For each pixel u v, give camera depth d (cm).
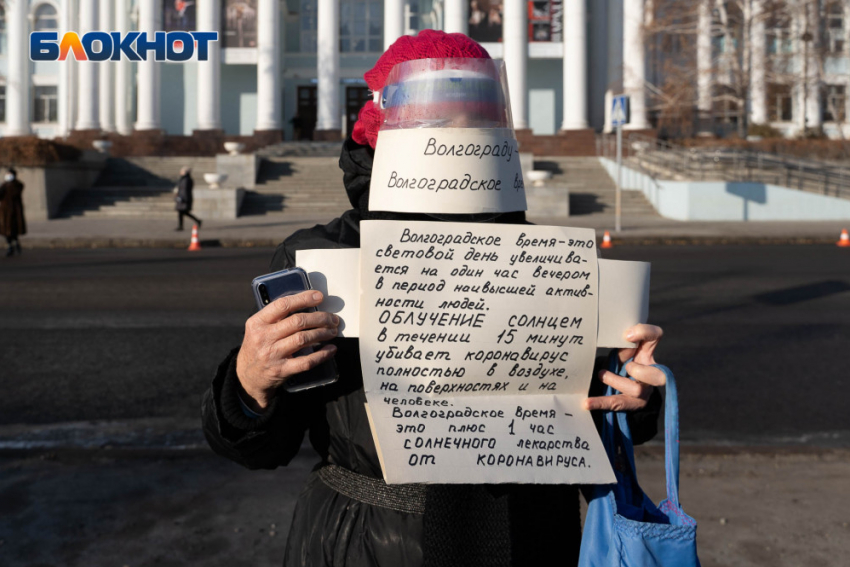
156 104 3581
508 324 129
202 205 2336
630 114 3278
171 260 1374
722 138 3141
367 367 125
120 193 2566
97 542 313
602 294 133
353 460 138
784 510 346
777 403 521
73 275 1153
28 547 308
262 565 295
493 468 125
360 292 125
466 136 126
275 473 392
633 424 145
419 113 126
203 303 910
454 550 128
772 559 299
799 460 411
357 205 144
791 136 3456
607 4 3794
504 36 3447
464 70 127
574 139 3344
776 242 1759
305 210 2486
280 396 132
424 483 123
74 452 418
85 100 3541
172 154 3506
